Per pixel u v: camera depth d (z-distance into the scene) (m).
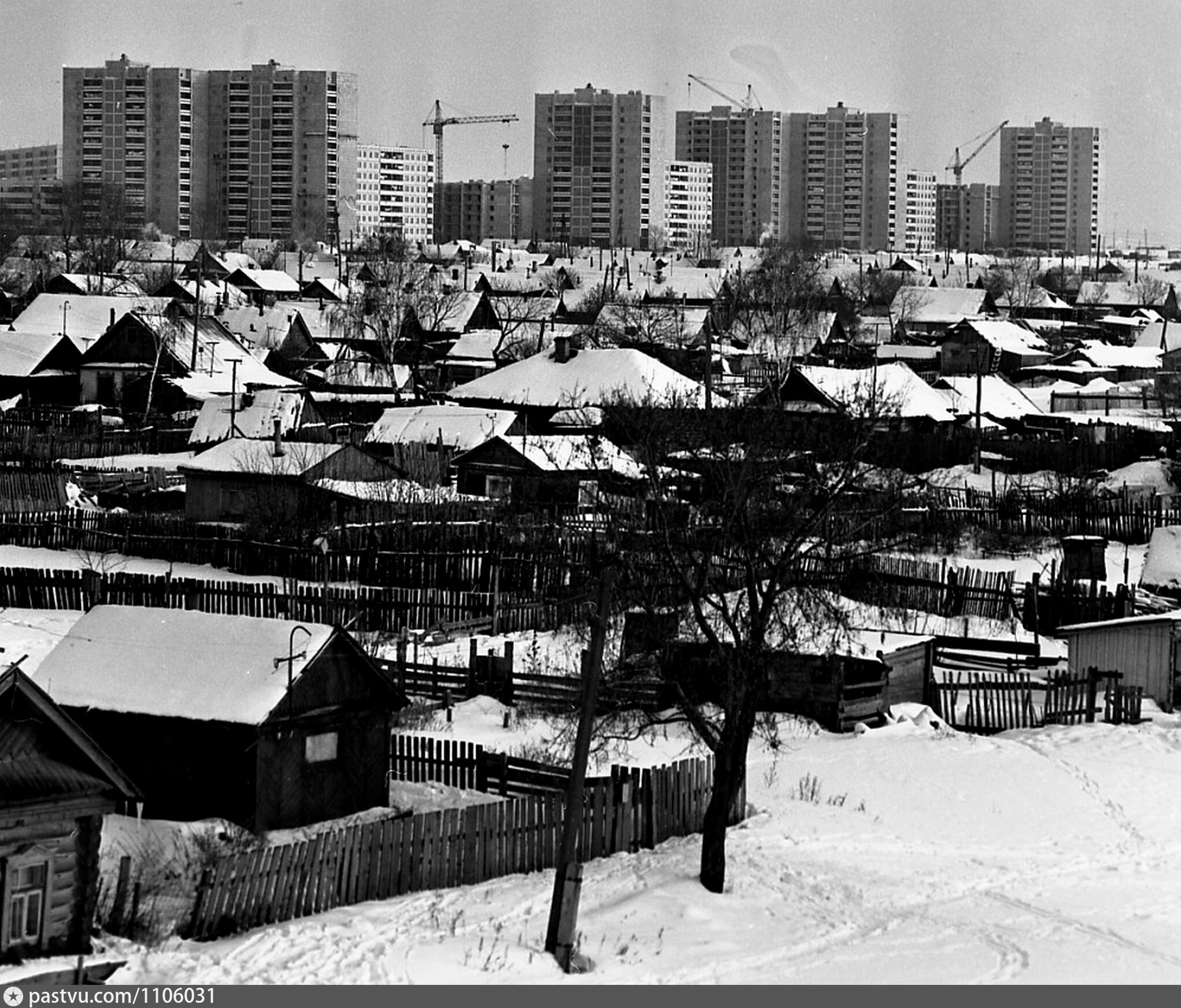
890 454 73.75
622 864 32.47
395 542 61.56
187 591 53.97
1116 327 182.62
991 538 71.81
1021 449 93.69
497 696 45.22
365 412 103.19
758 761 40.78
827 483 43.25
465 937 27.03
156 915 26.42
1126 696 46.34
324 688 32.69
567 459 75.31
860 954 27.83
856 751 41.81
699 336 131.12
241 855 26.89
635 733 36.41
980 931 29.50
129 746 32.16
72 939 24.30
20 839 23.50
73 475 79.25
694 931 28.67
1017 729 45.59
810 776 39.66
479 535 61.75
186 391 106.69
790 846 34.56
